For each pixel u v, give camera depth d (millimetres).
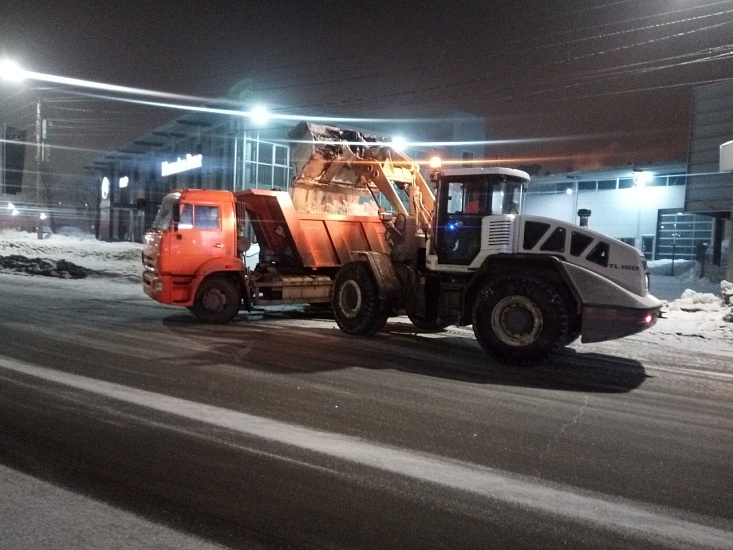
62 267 23812
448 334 12523
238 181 35000
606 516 4605
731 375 9523
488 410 7188
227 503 4617
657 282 27562
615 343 12078
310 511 4531
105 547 3914
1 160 53500
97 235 54656
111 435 5969
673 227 39750
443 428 6477
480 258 10383
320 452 5680
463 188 10836
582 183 44125
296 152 14344
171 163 42188
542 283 9461
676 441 6344
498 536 4254
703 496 5020
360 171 14180
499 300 9656
